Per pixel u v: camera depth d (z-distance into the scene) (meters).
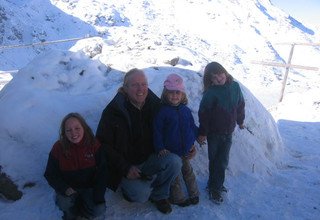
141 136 3.46
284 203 3.99
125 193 3.50
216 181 3.83
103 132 3.27
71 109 4.20
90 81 4.65
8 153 3.81
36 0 125.94
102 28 124.62
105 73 4.97
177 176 3.69
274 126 5.79
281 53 127.50
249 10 168.75
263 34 151.50
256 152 4.82
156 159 3.47
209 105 3.68
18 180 3.69
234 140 4.68
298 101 9.71
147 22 138.62
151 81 4.72
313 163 5.50
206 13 149.12
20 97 4.14
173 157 3.40
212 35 134.38
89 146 3.05
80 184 3.10
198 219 3.52
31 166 3.81
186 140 3.54
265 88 32.19
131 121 3.39
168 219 3.51
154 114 3.50
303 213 3.81
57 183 3.00
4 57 83.94
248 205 3.89
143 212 3.57
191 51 5.71
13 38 102.88
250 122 5.08
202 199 3.87
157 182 3.54
